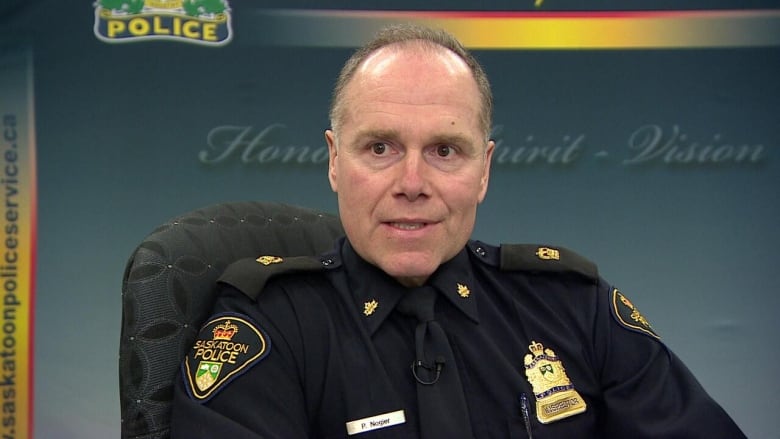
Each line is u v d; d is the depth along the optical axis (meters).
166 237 1.35
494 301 1.32
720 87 2.61
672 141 2.61
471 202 1.19
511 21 2.56
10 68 2.40
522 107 2.59
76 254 2.46
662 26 2.59
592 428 1.26
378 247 1.17
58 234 2.45
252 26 2.51
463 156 1.17
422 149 1.14
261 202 1.58
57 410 2.46
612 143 2.61
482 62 2.56
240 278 1.25
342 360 1.19
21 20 2.40
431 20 2.53
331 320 1.23
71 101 2.44
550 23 2.57
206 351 1.18
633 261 2.63
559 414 1.22
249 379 1.13
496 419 1.21
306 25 2.52
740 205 2.64
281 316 1.21
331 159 1.29
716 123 2.62
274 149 2.54
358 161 1.16
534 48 2.58
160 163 2.50
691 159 2.62
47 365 2.45
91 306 2.47
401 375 1.19
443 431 1.14
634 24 2.58
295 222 1.57
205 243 1.39
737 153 2.62
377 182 1.15
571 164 2.61
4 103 2.41
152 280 1.28
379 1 2.52
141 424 1.21
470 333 1.25
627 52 2.59
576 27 2.57
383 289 1.24
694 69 2.60
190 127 2.51
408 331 1.23
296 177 2.56
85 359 2.47
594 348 1.32
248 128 2.53
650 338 1.33
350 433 1.15
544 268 1.36
